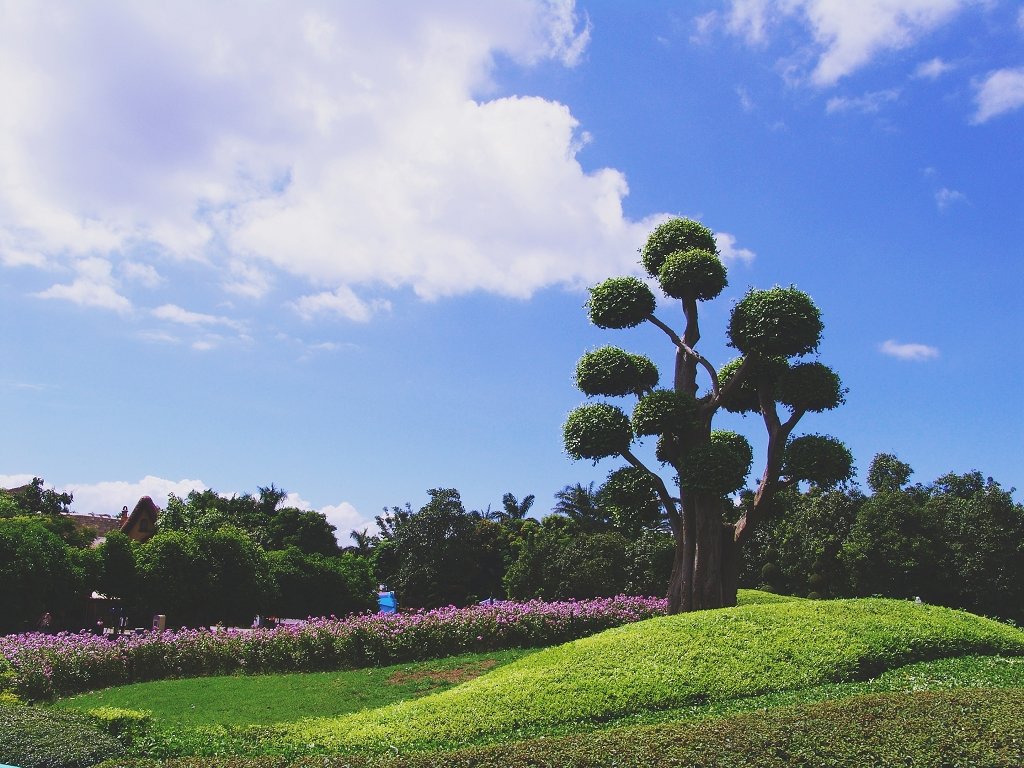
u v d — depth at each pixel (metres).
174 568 35.00
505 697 11.75
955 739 7.69
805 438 20.52
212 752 9.56
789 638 13.67
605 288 22.27
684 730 8.48
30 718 10.02
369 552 68.69
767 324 19.94
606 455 21.03
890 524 39.19
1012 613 36.62
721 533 20.00
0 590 27.83
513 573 43.66
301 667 18.86
